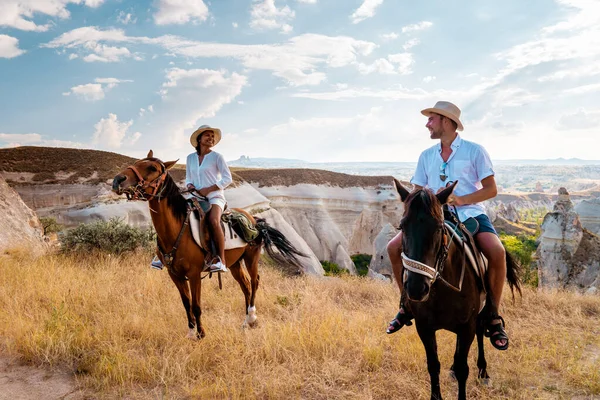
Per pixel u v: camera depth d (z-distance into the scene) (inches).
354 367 205.9
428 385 189.2
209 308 301.7
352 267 2033.7
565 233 915.4
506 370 205.9
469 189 170.6
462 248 152.1
